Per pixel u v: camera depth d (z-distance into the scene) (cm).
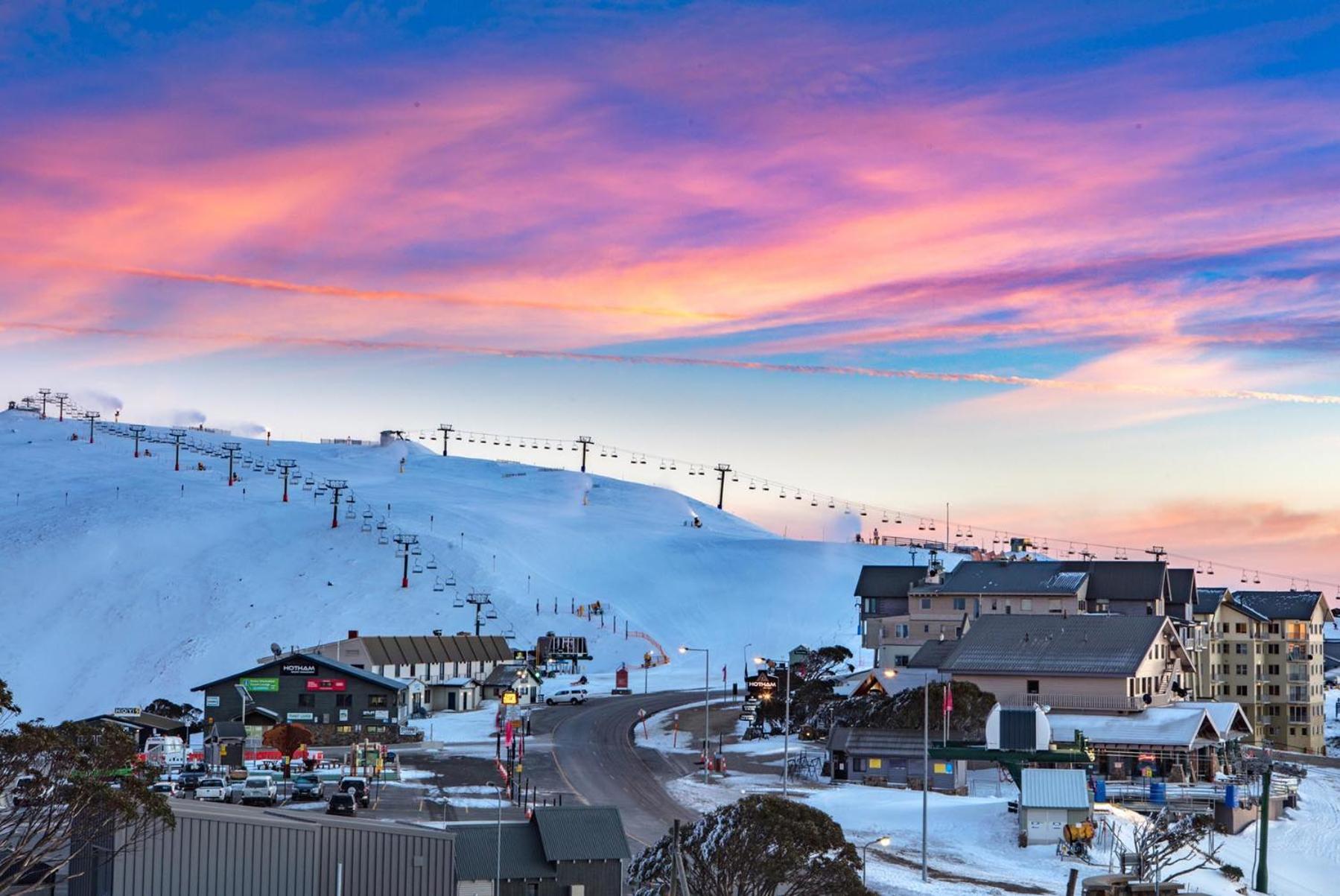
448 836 6850
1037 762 11544
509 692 13675
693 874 6731
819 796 11294
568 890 7112
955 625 16400
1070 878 7450
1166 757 12438
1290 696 18612
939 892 8181
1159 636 14238
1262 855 9544
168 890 6109
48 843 5672
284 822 6438
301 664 15512
